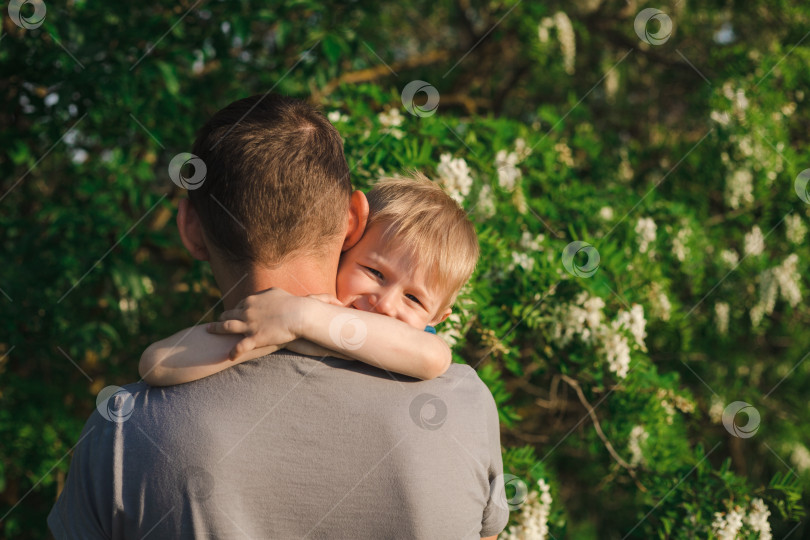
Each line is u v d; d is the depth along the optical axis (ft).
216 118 3.15
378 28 13.84
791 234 11.29
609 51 14.73
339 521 2.71
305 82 9.39
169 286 11.16
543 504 6.56
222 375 2.82
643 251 8.52
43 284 8.57
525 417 10.45
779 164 11.21
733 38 13.99
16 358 9.61
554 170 9.23
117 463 2.71
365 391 2.85
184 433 2.68
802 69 11.87
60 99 8.38
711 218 11.66
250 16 8.96
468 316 6.43
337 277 4.33
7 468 9.68
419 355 2.97
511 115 14.78
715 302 11.02
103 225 8.88
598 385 7.22
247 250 3.03
